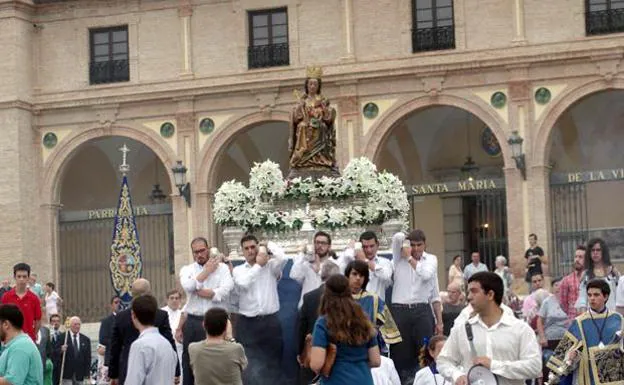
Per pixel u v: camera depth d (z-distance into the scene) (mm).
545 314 24000
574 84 45438
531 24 45938
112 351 19109
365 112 47688
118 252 40750
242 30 49344
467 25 46719
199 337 21391
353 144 47656
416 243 22125
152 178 53781
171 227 51031
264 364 21906
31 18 51594
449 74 46688
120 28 50969
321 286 19203
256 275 21688
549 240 45625
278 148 52344
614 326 16750
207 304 21391
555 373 16844
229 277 21516
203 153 49375
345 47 48031
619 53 44812
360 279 17734
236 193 26125
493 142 51219
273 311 21906
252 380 21781
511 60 45844
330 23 48281
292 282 23000
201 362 16719
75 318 32750
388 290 22828
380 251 24672
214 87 49188
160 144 49938
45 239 50938
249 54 49312
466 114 51000
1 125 50562
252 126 49312
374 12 47812
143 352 16453
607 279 21109
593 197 49375
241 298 21906
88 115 50844
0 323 16422
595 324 16781
